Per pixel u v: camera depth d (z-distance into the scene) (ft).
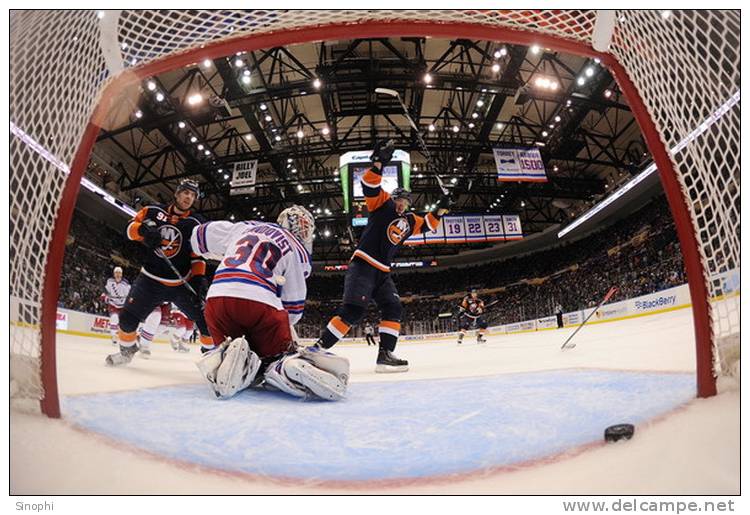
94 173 59.52
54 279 5.13
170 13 5.27
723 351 5.11
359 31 5.25
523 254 113.60
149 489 3.71
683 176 5.20
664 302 42.24
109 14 5.14
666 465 3.67
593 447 4.24
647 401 5.57
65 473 3.93
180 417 5.89
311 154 60.18
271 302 8.27
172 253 12.00
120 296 26.40
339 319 12.00
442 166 71.61
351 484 3.78
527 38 5.24
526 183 78.64
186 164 61.00
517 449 4.37
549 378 8.65
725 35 5.41
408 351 28.40
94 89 5.27
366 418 5.87
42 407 5.09
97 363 12.67
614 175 78.07
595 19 5.03
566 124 58.23
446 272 122.01
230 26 5.24
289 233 9.34
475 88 47.29
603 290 79.97
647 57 5.24
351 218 50.31
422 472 3.96
